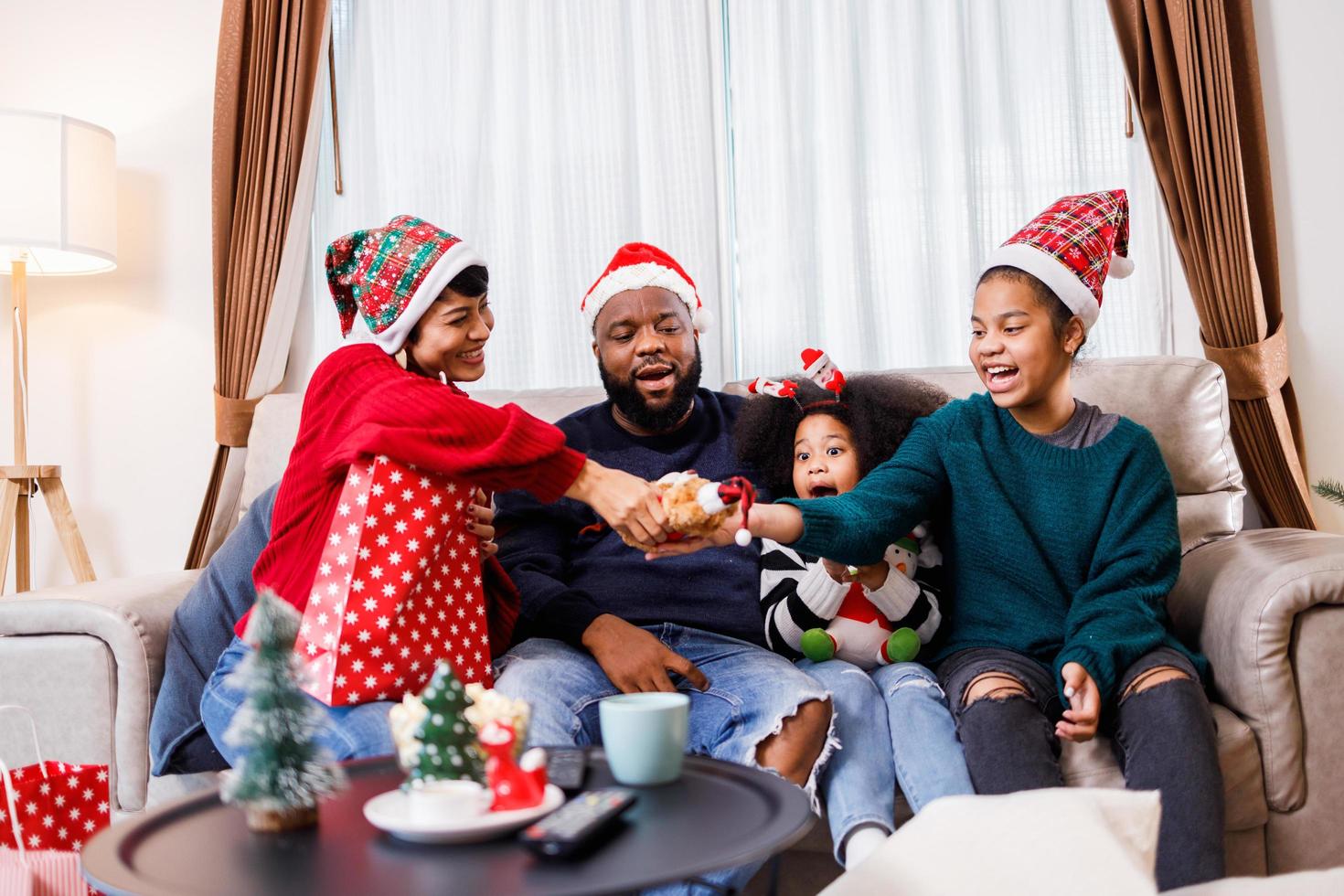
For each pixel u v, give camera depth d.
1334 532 2.48
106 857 0.76
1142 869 0.62
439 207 2.79
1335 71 2.53
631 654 1.46
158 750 1.59
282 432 2.28
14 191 2.41
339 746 1.26
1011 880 0.61
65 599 1.67
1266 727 1.41
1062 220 1.63
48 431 2.87
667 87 2.72
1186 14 2.44
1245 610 1.44
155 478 2.85
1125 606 1.47
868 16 2.67
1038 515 1.58
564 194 2.74
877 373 1.95
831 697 1.42
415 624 1.35
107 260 2.61
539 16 2.76
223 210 2.72
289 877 0.71
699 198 2.70
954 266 2.62
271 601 0.88
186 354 2.85
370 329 1.58
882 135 2.66
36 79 2.91
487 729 0.84
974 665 1.45
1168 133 2.47
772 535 1.38
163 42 2.89
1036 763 1.30
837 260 2.65
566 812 0.79
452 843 0.78
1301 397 2.52
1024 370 1.57
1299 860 1.41
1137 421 1.95
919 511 1.57
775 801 0.85
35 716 1.65
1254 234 2.48
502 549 1.74
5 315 2.88
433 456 1.34
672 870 0.70
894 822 1.37
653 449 1.83
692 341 1.82
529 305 2.75
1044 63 2.61
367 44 2.83
